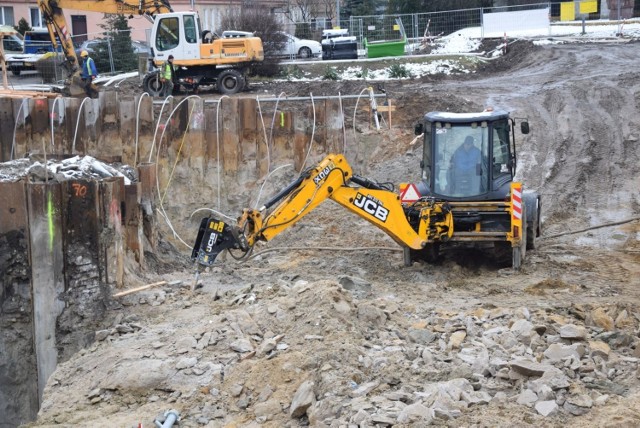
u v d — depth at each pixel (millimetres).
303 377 9773
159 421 9477
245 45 29156
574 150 21359
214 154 21453
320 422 8602
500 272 14352
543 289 13273
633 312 11711
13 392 13438
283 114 21375
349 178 14078
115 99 21609
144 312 12922
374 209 14070
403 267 14922
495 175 14492
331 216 18766
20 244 13422
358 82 30047
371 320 11062
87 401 10391
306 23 48156
